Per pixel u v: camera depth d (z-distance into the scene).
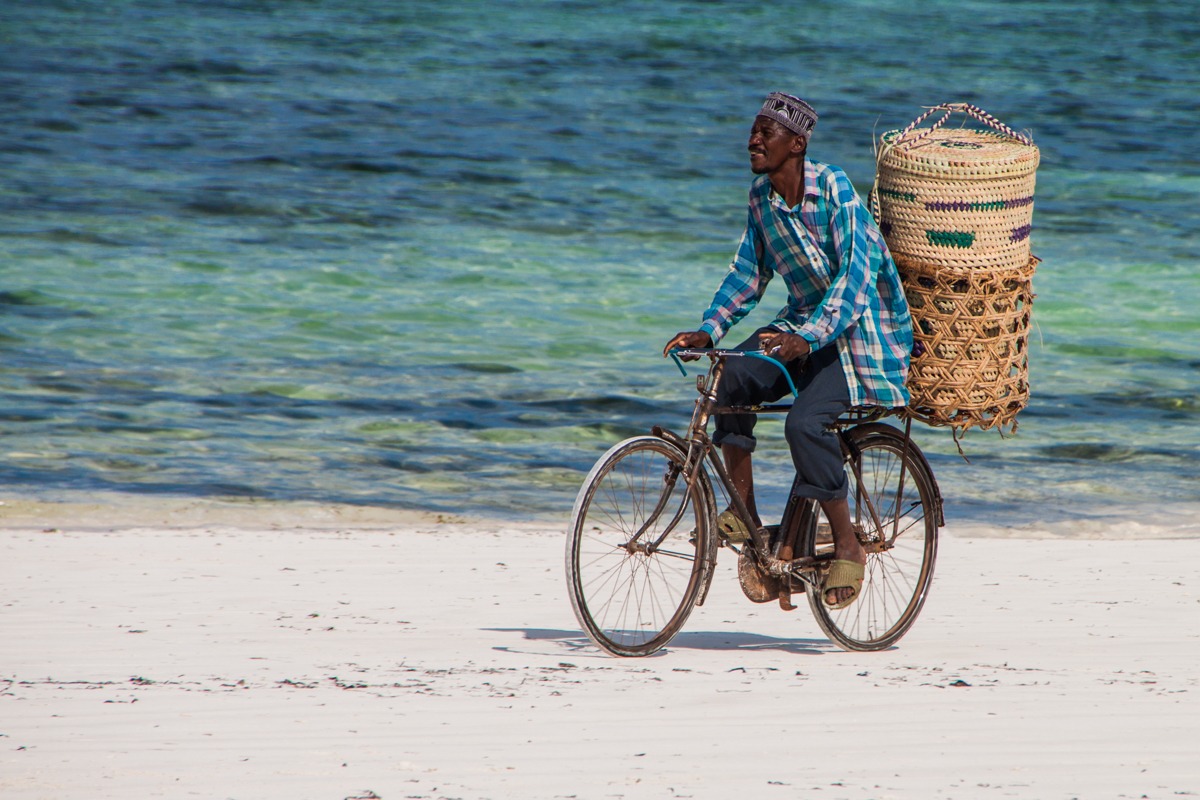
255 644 21.98
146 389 48.28
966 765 15.21
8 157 94.31
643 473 22.23
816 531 22.19
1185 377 54.22
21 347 53.66
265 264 70.25
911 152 20.55
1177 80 143.75
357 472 39.53
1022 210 20.70
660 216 84.50
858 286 20.06
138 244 73.19
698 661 21.22
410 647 21.89
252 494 36.78
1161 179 98.81
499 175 94.94
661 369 53.75
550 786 14.30
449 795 13.96
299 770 14.75
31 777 14.39
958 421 21.33
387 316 61.62
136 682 19.09
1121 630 24.14
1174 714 17.69
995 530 34.66
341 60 141.88
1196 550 31.80
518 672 20.02
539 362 54.41
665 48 156.12
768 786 14.37
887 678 19.94
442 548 30.81
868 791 14.22
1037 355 57.91
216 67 135.50
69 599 25.38
